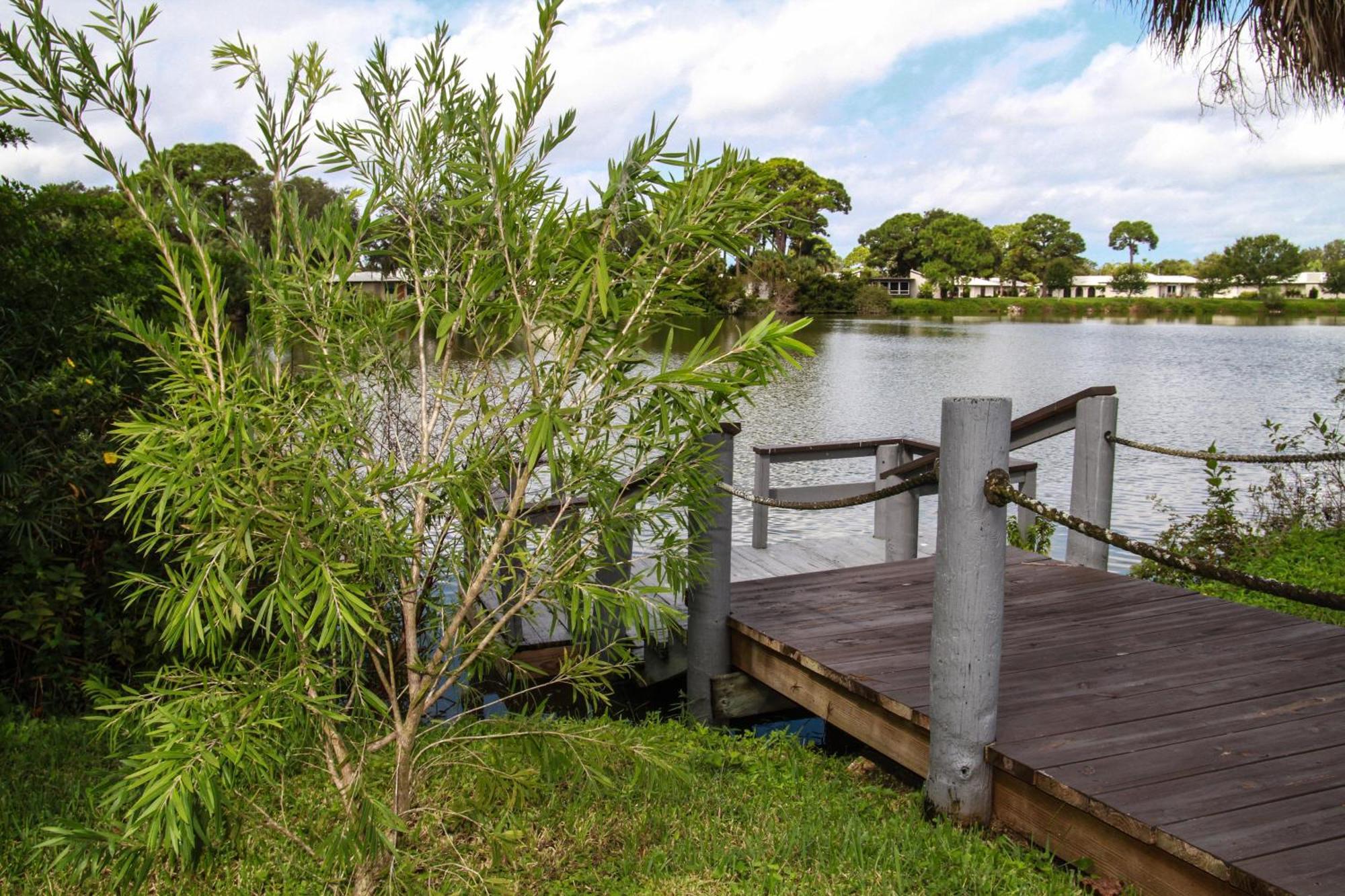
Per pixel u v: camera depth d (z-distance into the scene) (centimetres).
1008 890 236
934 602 279
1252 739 278
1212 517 654
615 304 187
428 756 261
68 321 430
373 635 257
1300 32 456
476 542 229
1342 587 535
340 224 231
